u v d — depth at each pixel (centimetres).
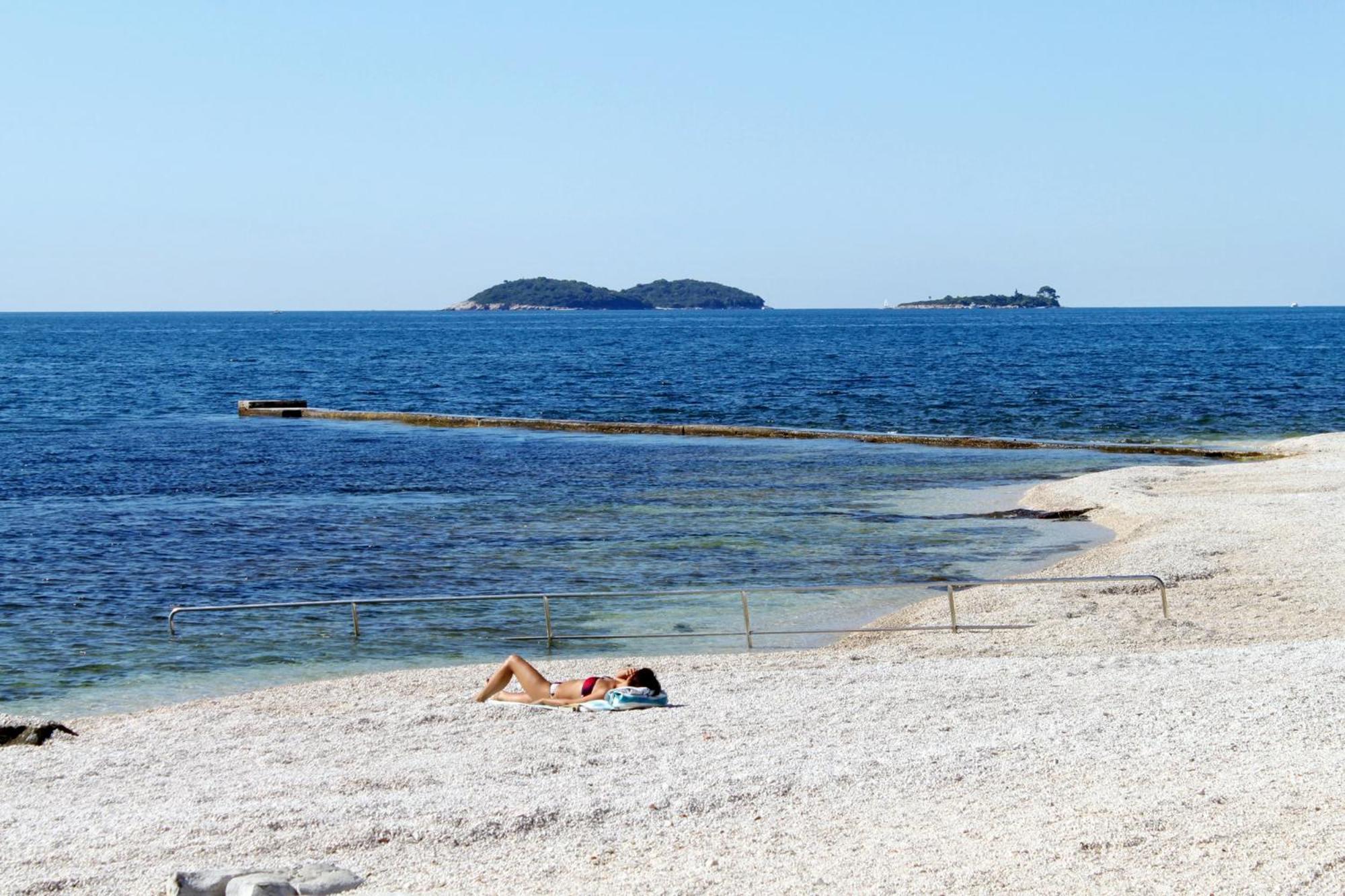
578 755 1011
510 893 680
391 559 2456
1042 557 2383
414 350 13762
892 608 1983
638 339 16662
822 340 15912
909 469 3831
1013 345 13688
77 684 1608
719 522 2850
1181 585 1962
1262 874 645
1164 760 909
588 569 2327
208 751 1104
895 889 655
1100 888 639
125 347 14750
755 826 789
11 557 2503
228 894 648
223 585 2225
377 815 825
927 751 968
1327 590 1859
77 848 780
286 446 4662
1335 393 6656
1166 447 4181
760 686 1341
